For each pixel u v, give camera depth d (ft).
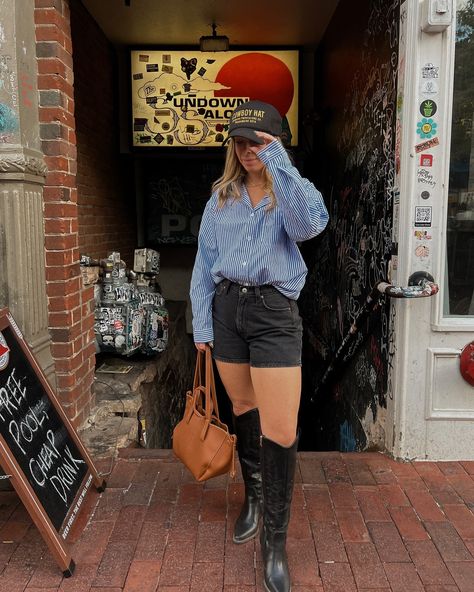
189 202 24.63
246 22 18.72
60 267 9.95
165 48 20.27
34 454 7.15
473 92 9.00
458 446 9.59
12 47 8.63
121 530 7.63
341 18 16.46
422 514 8.00
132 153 21.21
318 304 20.47
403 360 9.36
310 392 21.72
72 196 10.41
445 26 8.33
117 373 13.25
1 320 7.61
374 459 9.70
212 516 7.95
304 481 8.92
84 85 17.22
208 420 7.03
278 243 6.29
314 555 7.08
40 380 8.09
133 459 9.62
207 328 6.94
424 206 9.01
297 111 20.61
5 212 8.86
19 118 8.79
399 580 6.64
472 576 6.72
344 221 15.74
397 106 9.46
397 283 9.36
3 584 6.64
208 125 20.63
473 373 9.08
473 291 9.50
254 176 6.40
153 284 15.76
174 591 6.48
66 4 10.02
